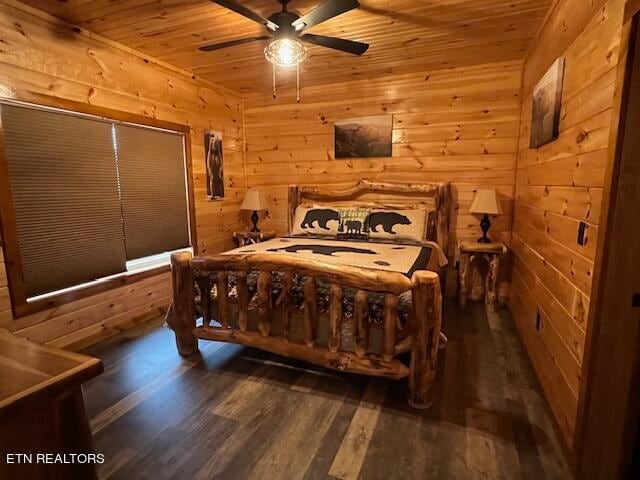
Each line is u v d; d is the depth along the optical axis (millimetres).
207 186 4145
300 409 2002
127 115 3100
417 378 1966
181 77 3691
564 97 2000
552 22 2359
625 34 1243
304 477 1534
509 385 2225
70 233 2717
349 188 4293
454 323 3221
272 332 2391
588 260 1534
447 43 3035
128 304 3188
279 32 2188
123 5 2359
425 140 3922
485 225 3631
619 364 1395
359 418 1920
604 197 1354
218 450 1694
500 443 1722
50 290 2602
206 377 2344
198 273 2541
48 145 2545
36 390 740
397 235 3584
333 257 2834
